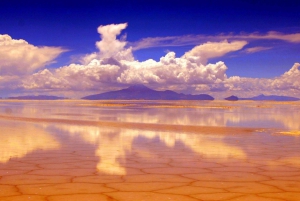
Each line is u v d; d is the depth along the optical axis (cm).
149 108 6028
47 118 3092
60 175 829
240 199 630
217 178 803
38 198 629
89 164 974
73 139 1577
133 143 1442
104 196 645
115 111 4662
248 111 4769
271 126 2314
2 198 627
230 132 1908
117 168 918
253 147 1328
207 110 5084
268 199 631
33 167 928
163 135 1752
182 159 1059
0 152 1193
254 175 837
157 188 708
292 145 1388
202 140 1552
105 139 1584
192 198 634
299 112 4556
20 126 2278
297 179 796
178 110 5059
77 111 4684
